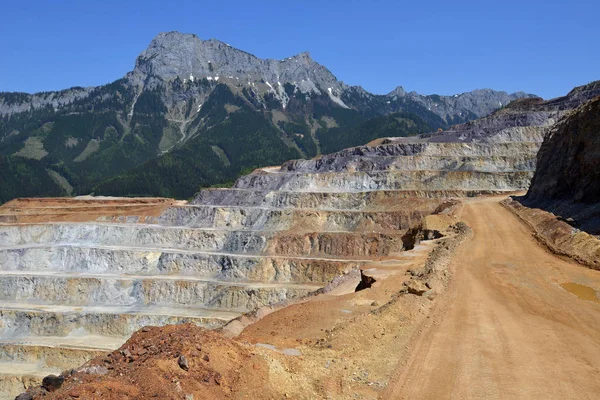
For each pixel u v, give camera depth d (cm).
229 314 6134
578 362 1764
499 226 4725
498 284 2862
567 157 5088
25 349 5706
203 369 1360
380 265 3538
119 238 8481
